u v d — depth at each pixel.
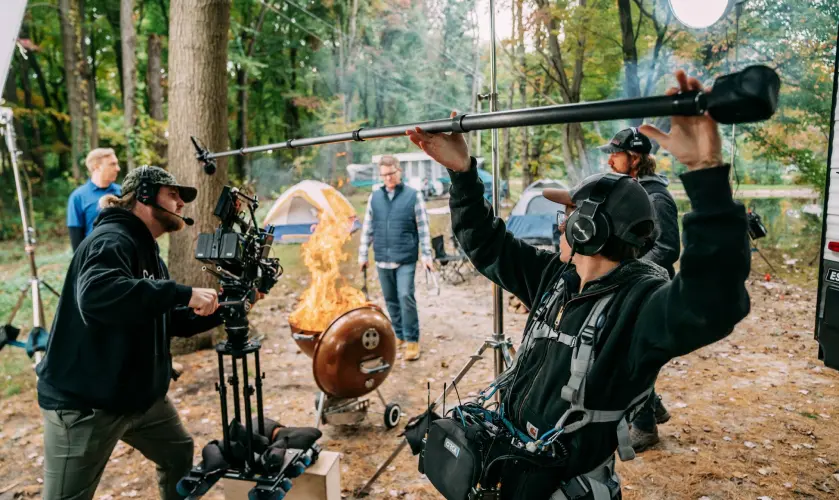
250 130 24.05
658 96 0.90
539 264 1.73
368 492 3.02
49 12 17.98
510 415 1.45
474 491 1.30
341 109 22.61
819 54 9.48
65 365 1.96
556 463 1.27
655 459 3.28
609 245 1.30
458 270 9.18
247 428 2.02
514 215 9.20
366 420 3.94
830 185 3.59
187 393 4.47
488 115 1.18
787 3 9.25
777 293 7.35
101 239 1.97
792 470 3.12
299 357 5.36
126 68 14.21
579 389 1.24
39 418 4.12
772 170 13.20
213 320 2.36
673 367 4.86
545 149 15.59
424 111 23.23
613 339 1.21
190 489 2.00
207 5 4.95
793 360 4.95
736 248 0.98
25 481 3.25
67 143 19.56
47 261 10.18
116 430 2.06
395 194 5.11
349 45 23.38
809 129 10.28
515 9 12.44
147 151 14.30
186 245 5.16
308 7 23.12
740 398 4.15
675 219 2.74
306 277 9.08
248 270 2.00
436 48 22.48
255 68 20.30
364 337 3.38
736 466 3.18
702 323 1.02
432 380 4.71
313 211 11.43
